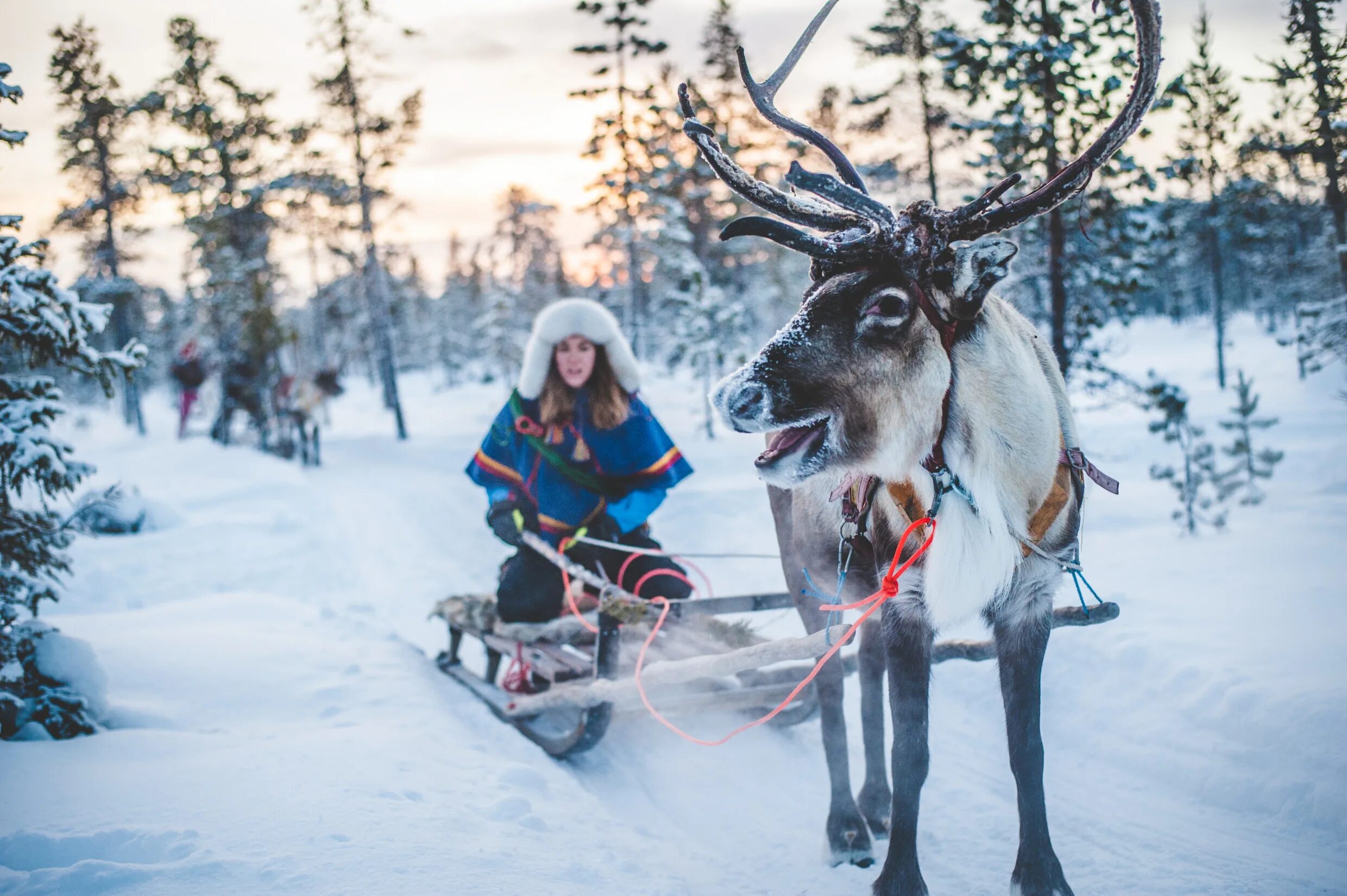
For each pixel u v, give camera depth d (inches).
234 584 371.9
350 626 275.6
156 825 129.5
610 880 120.9
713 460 639.1
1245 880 128.4
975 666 217.2
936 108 653.9
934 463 117.4
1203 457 382.3
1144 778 162.4
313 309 1768.0
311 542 451.5
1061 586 128.0
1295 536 309.0
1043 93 357.1
